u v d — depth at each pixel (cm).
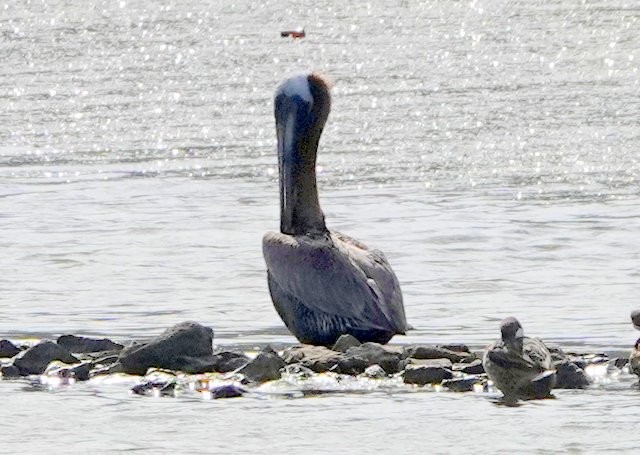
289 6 9538
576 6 8594
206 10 9275
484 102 4091
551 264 1942
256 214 2370
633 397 1208
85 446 1066
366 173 2833
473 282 1823
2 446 1067
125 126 3684
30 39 6856
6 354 1398
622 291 1748
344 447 1062
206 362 1314
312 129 1437
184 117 3878
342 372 1305
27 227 2256
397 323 1408
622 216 2316
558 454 1041
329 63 5562
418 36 6931
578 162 2953
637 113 3750
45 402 1202
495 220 2292
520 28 7294
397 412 1162
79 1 10106
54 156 3148
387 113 3875
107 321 1589
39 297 1731
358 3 9656
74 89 4622
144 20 8400
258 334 1512
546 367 1220
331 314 1391
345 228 2247
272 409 1176
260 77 5103
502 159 3009
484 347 1423
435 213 2364
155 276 1872
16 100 4303
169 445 1070
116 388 1258
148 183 2728
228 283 1823
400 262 1975
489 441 1075
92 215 2367
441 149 3169
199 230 2222
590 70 5038
